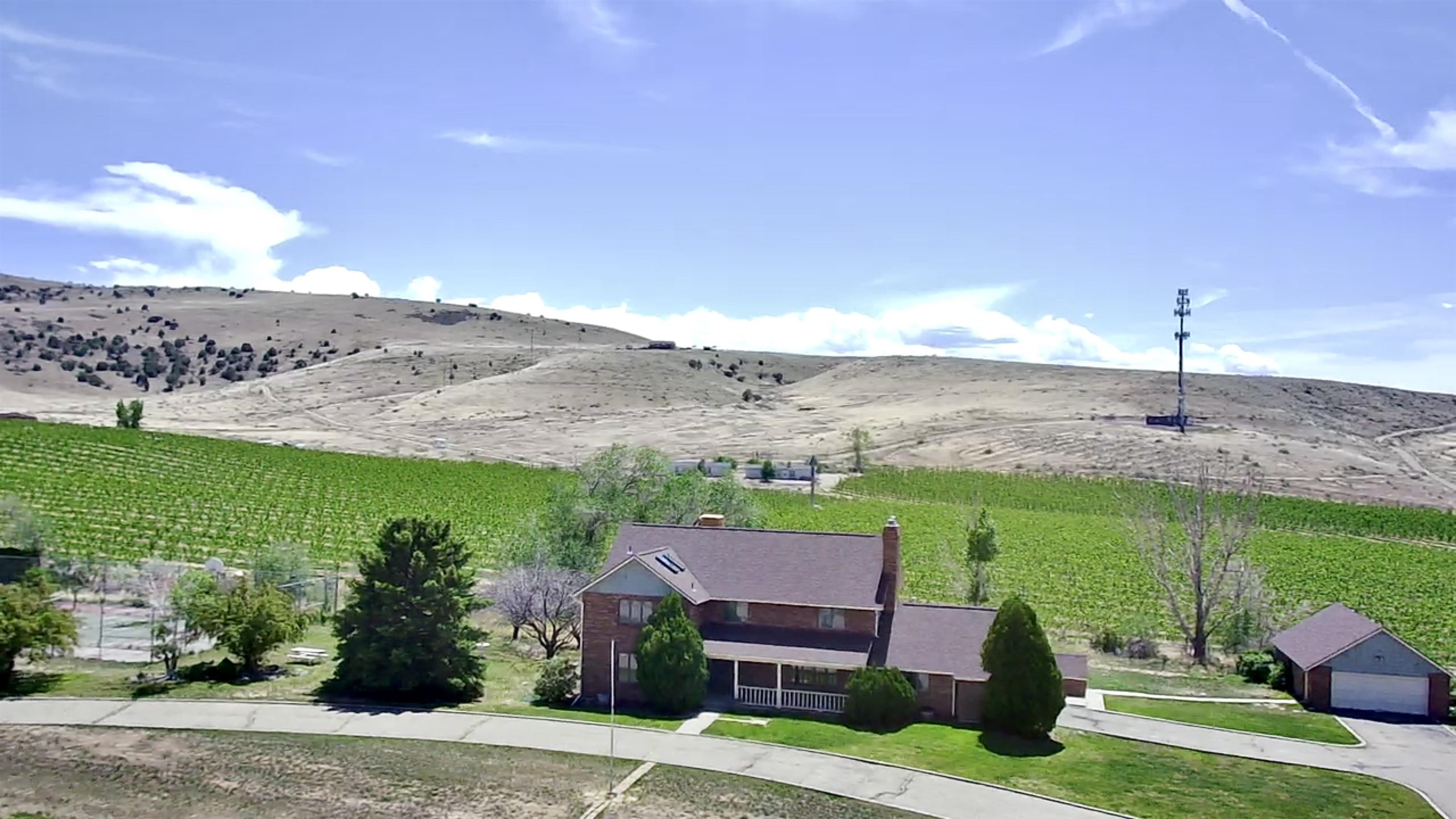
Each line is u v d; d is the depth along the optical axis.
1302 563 106.25
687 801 38.94
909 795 40.22
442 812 37.41
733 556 56.50
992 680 48.88
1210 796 41.44
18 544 78.56
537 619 63.03
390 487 121.56
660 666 50.09
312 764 42.03
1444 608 86.69
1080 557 102.88
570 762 42.88
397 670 51.12
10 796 37.94
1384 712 55.84
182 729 45.91
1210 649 72.69
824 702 51.22
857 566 54.75
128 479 110.50
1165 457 176.75
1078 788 41.72
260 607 55.41
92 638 61.56
